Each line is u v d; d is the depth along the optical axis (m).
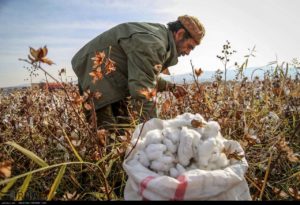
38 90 4.07
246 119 2.98
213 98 3.38
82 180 2.54
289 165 2.62
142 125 2.04
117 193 2.45
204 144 1.77
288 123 3.13
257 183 2.12
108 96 3.05
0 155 2.46
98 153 2.28
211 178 1.64
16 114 3.59
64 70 2.67
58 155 2.80
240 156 1.84
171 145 1.82
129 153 1.90
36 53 1.84
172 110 3.14
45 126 2.78
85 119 3.08
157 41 2.85
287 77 3.46
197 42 3.12
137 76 2.79
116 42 3.04
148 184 1.64
